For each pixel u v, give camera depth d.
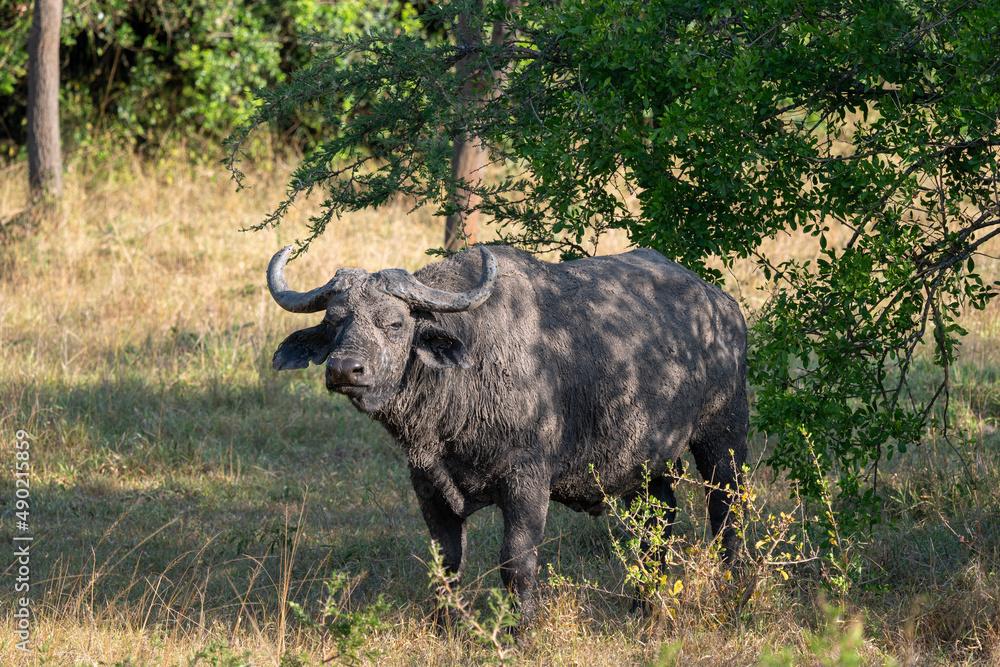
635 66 18.84
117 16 58.16
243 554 20.69
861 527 17.95
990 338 32.28
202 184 55.16
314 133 60.59
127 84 60.47
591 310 17.72
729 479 19.59
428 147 21.25
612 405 17.48
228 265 43.31
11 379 30.02
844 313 17.92
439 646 15.98
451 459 16.80
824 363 18.52
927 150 16.84
